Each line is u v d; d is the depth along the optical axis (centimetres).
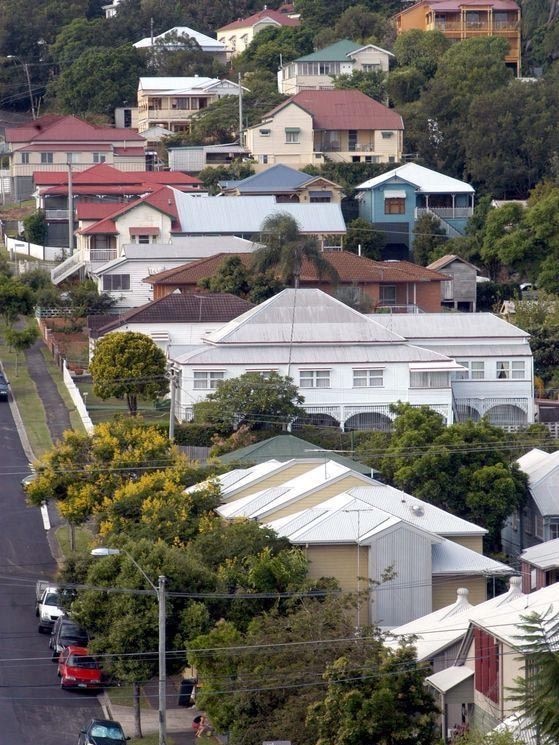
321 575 15188
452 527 16125
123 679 13600
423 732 11144
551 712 9156
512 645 10931
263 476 18012
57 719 13750
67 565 15012
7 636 15912
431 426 19288
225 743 13100
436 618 13775
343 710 11094
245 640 12612
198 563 14362
